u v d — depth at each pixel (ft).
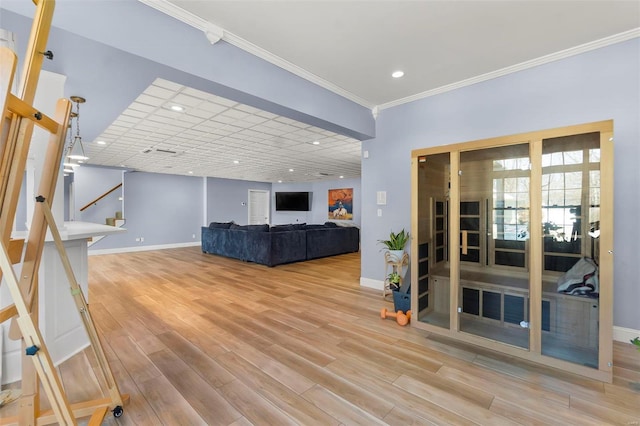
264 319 9.91
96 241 24.99
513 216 7.86
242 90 8.27
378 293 13.03
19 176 3.52
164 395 5.80
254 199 37.32
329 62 9.34
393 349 7.75
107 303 11.63
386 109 13.01
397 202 12.76
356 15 7.07
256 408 5.42
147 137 15.61
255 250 20.43
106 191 25.94
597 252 6.66
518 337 7.78
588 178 6.82
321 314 10.39
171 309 10.93
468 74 10.16
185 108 11.43
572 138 6.80
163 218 29.17
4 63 3.03
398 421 5.07
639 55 7.72
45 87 7.25
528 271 7.66
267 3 6.64
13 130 3.45
